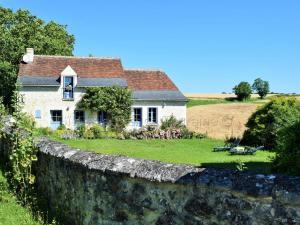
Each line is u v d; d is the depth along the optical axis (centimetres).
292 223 365
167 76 4200
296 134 889
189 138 3256
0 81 4241
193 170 473
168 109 3906
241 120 4991
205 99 8288
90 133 3062
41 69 3838
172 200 491
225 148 2283
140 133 3194
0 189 973
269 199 382
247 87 8412
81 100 3734
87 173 659
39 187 922
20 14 4906
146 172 523
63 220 751
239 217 411
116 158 611
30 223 728
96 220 639
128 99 3691
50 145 870
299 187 363
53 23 5175
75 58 4034
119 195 580
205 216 448
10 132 1123
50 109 3694
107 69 4003
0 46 4562
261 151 2333
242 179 411
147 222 531
